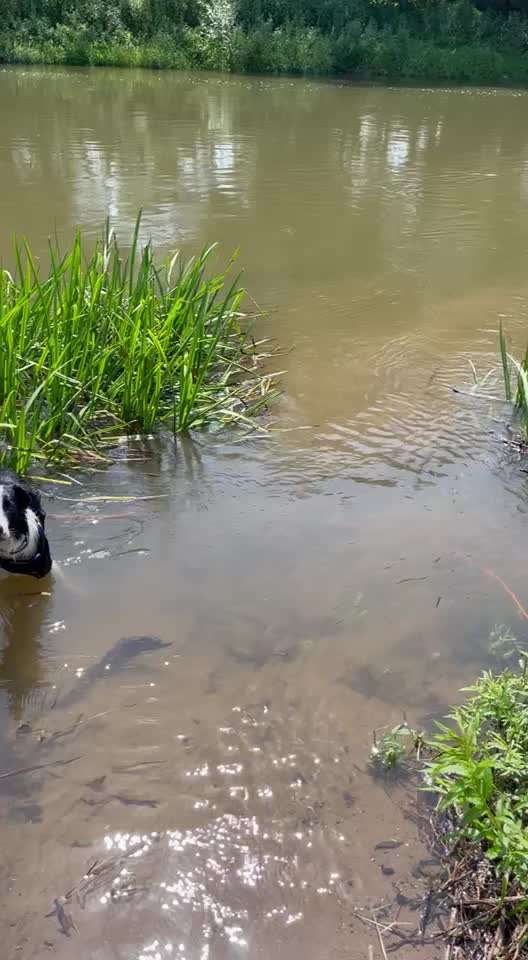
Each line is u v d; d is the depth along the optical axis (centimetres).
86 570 406
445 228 924
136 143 1269
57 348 524
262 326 682
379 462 504
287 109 1636
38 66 2175
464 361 632
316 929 249
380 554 419
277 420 550
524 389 538
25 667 345
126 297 621
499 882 258
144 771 298
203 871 264
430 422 548
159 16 2400
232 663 348
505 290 765
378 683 339
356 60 2311
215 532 436
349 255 837
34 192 987
